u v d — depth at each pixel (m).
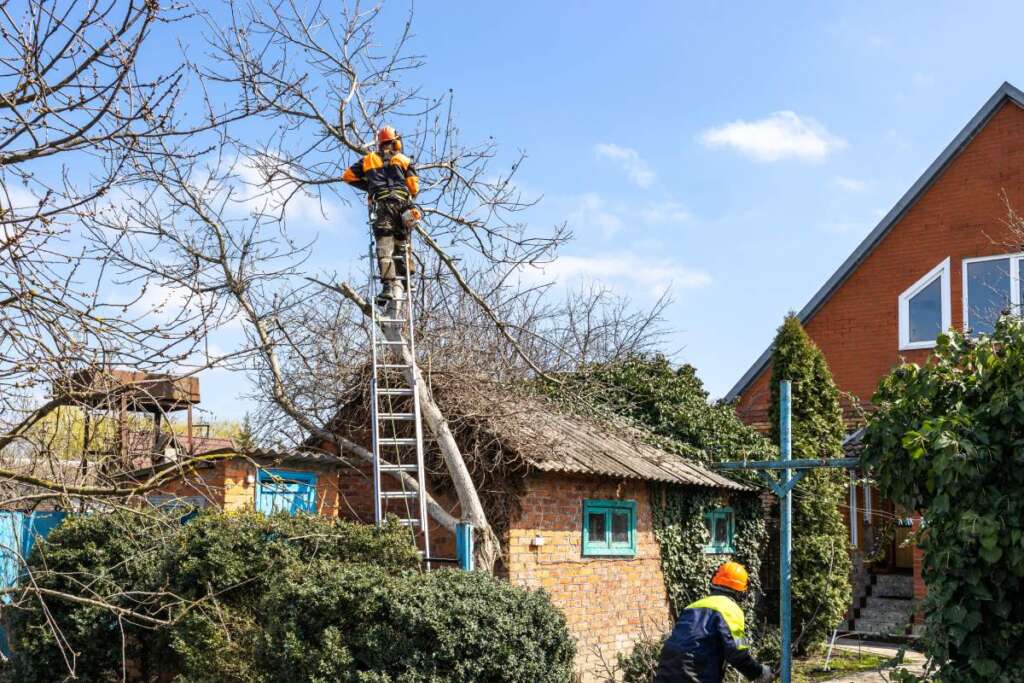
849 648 16.22
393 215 11.95
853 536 18.70
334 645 8.55
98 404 6.57
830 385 16.72
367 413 14.26
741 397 20.67
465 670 8.51
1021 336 7.77
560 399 15.34
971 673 7.54
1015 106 18.50
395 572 9.98
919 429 8.03
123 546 10.36
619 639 14.42
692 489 16.31
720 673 7.68
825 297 20.33
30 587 7.31
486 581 9.30
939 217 19.22
